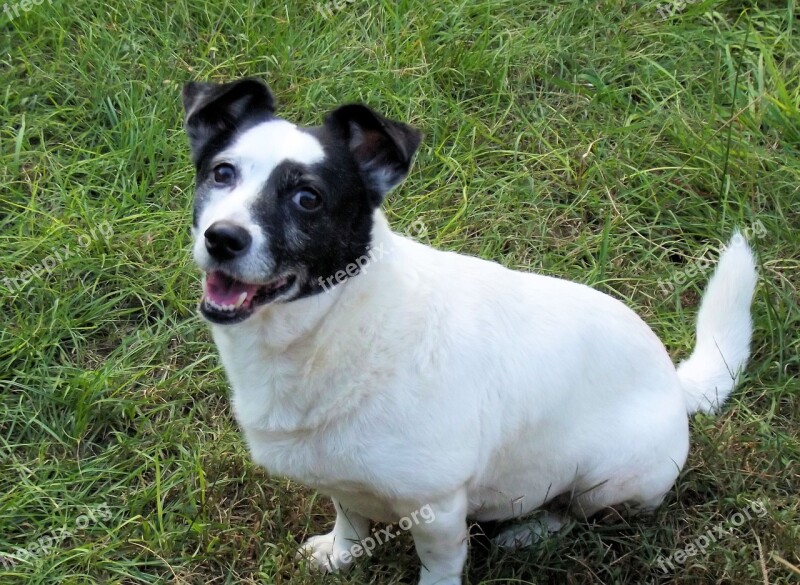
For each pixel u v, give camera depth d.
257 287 0.87
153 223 1.27
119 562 1.01
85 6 1.55
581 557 1.02
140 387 1.16
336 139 0.90
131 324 1.22
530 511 1.03
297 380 0.89
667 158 1.36
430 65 1.46
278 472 0.95
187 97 0.93
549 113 1.43
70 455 1.10
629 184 1.35
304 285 0.88
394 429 0.90
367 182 0.91
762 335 1.19
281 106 1.42
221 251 0.85
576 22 1.56
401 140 0.89
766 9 1.61
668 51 1.51
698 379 1.12
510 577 1.01
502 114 1.43
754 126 1.39
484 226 1.30
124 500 1.06
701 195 1.34
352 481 0.92
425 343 0.90
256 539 1.04
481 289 0.95
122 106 1.40
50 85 1.43
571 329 0.97
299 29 1.51
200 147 0.93
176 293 1.23
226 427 1.12
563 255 1.28
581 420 0.98
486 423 0.93
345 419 0.90
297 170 0.87
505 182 1.35
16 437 1.11
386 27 1.52
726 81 1.46
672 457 1.02
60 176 1.32
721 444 1.10
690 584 1.01
